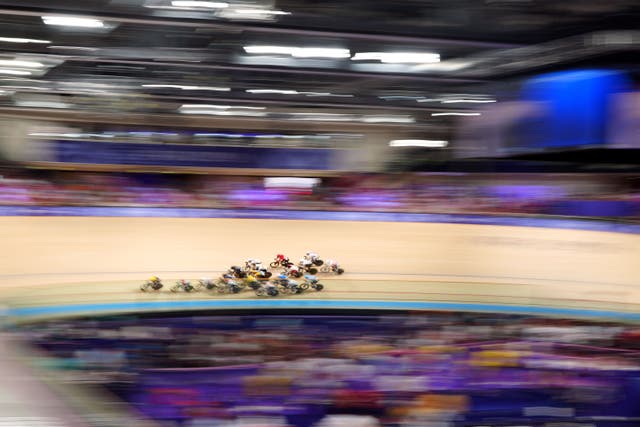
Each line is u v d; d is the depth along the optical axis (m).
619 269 22.08
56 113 30.45
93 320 15.33
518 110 30.58
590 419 14.26
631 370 14.99
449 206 31.41
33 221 25.75
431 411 13.86
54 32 25.00
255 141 33.50
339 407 13.51
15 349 12.34
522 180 31.44
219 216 28.42
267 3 24.47
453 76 30.09
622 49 26.38
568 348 16.25
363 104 31.75
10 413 8.93
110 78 28.91
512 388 14.61
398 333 16.91
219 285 17.36
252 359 15.52
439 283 19.30
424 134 34.16
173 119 32.03
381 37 26.50
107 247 22.59
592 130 28.16
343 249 23.73
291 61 27.55
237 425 13.00
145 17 23.77
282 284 17.36
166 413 12.76
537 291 19.22
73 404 9.76
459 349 15.59
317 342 16.36
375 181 34.12
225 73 29.47
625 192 28.97
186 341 15.49
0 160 30.62
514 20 26.42
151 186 32.41
